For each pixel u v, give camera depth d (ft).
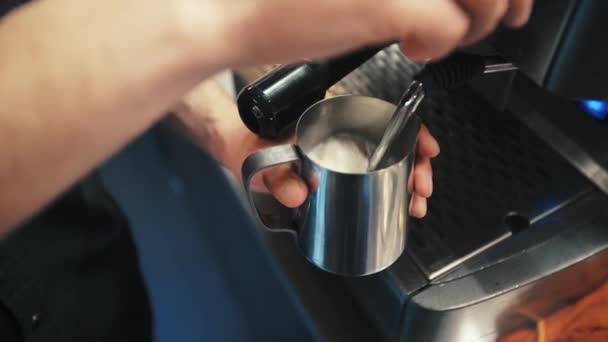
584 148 1.45
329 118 1.11
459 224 1.36
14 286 1.48
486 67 1.18
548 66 1.09
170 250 3.33
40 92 0.75
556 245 1.31
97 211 1.88
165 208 3.52
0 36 0.78
